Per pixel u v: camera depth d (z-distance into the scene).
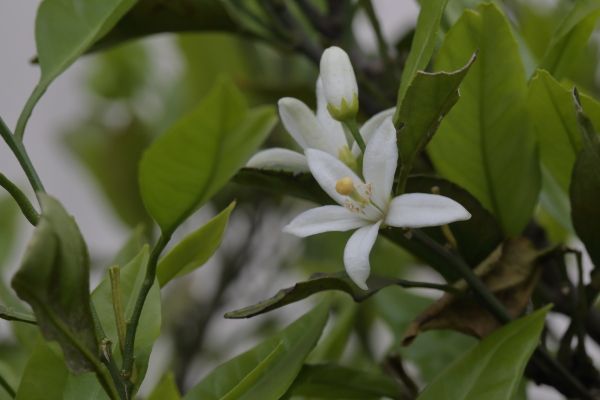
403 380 0.56
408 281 0.52
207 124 0.48
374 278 0.51
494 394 0.51
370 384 0.56
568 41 0.54
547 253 0.53
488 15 0.52
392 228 0.51
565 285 0.55
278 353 0.53
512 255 0.53
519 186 0.54
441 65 0.53
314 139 0.51
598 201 0.52
